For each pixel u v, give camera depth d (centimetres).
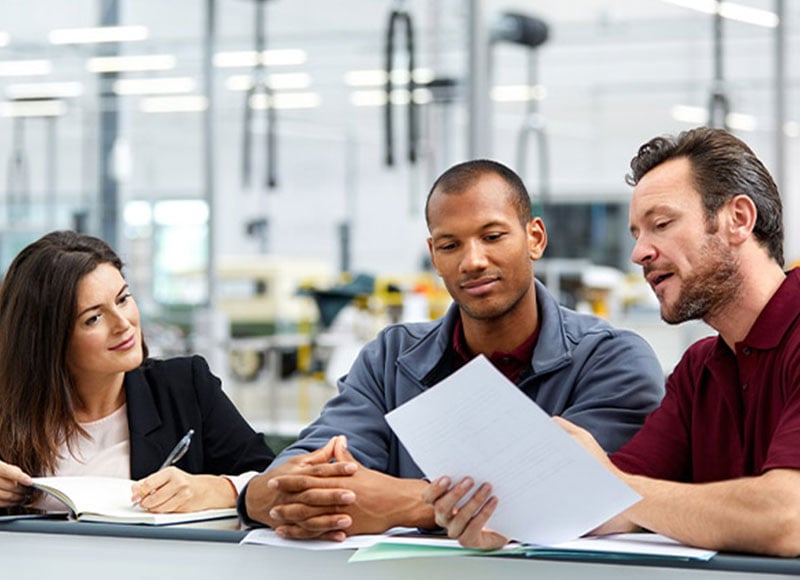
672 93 1009
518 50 1006
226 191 1265
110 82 936
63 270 266
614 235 1202
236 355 876
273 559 213
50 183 972
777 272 217
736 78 949
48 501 260
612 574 193
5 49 931
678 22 884
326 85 948
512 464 192
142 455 277
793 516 189
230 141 1210
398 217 1232
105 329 267
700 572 188
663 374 259
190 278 934
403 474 258
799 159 1024
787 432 196
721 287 212
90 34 904
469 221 237
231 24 897
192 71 898
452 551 202
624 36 920
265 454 289
